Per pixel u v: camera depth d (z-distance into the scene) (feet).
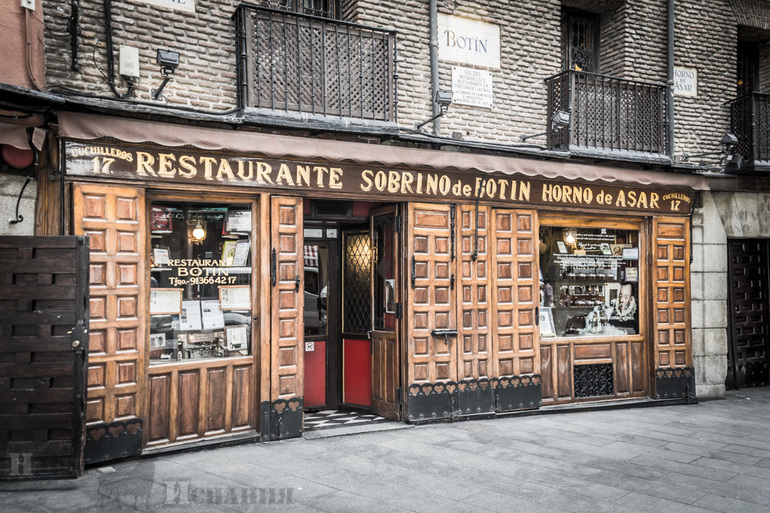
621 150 29.22
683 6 32.73
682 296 31.19
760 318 36.65
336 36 22.89
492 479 17.89
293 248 22.67
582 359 29.09
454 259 25.70
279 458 19.84
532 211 27.73
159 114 19.47
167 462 19.22
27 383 16.98
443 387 25.30
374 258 26.61
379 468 18.85
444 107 26.25
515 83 28.32
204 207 21.70
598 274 30.17
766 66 37.47
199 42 21.59
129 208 19.52
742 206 33.78
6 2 17.28
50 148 18.31
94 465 18.60
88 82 19.65
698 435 23.62
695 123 32.83
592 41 32.42
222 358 21.62
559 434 23.53
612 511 15.49
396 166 24.23
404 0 25.63
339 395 27.78
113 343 19.03
